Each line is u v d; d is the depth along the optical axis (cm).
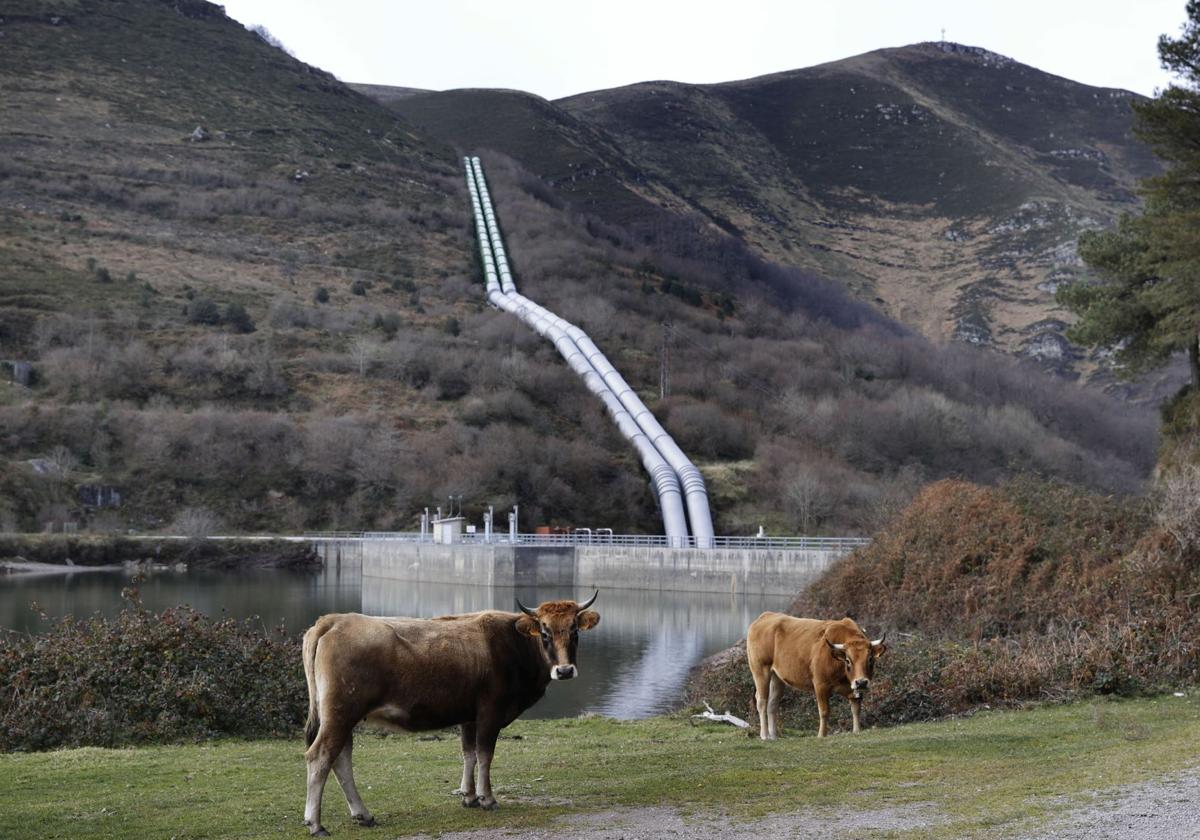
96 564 11756
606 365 16525
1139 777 1532
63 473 13175
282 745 2408
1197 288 5547
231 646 2777
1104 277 6719
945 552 4025
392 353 17450
